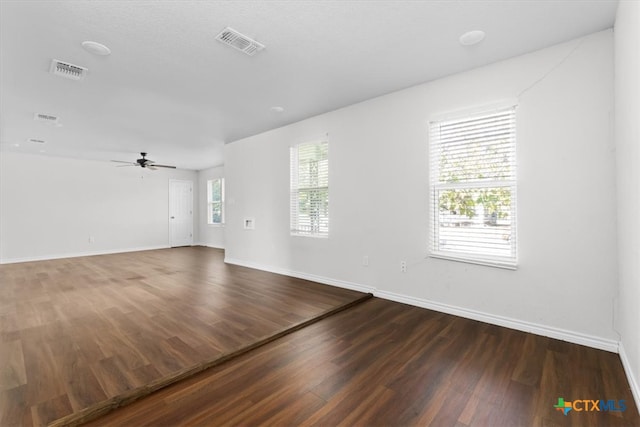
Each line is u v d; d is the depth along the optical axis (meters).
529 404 1.66
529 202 2.58
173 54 2.53
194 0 1.88
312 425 1.51
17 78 2.91
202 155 6.87
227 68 2.80
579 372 1.97
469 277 2.93
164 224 8.58
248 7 1.96
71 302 3.42
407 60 2.69
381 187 3.57
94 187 7.33
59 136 5.07
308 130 4.37
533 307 2.58
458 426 1.50
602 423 1.52
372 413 1.60
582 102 2.35
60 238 6.83
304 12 2.02
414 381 1.88
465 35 2.31
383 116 3.52
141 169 8.13
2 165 6.18
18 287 4.11
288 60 2.67
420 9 2.01
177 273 5.00
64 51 2.45
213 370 2.03
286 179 4.76
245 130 4.96
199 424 1.52
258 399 1.72
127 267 5.58
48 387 1.78
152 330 2.62
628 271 1.86
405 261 3.39
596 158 2.30
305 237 4.49
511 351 2.26
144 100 3.53
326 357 2.20
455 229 3.04
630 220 1.78
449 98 3.02
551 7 2.00
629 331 1.87
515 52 2.56
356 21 2.13
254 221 5.37
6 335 2.52
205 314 3.01
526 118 2.59
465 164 2.95
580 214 2.36
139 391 1.74
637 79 1.56
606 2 1.95
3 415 1.54
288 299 3.49
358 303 3.43
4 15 1.97
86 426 1.51
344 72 2.92
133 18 2.05
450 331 2.62
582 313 2.37
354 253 3.87
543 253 2.53
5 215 6.20
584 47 2.34
